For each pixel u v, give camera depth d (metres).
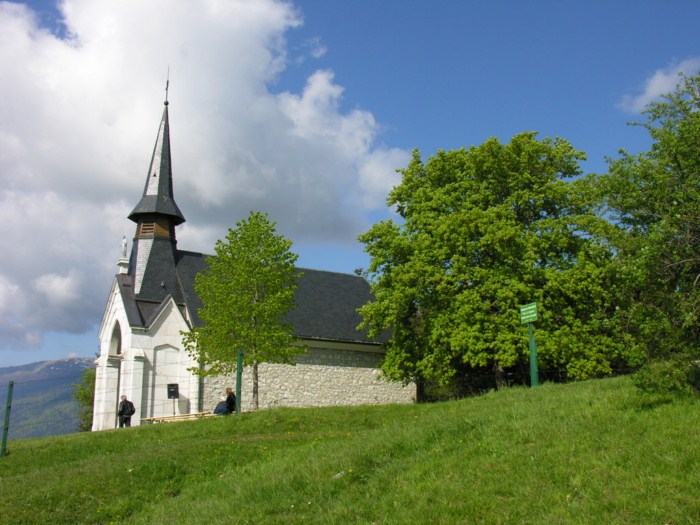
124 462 15.23
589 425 11.20
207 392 30.98
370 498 9.88
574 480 9.09
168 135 37.69
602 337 26.11
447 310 27.78
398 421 16.38
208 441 17.19
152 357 30.58
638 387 12.23
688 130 23.31
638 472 8.98
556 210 29.22
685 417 10.57
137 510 12.80
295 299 37.66
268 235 28.86
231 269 27.97
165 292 33.81
